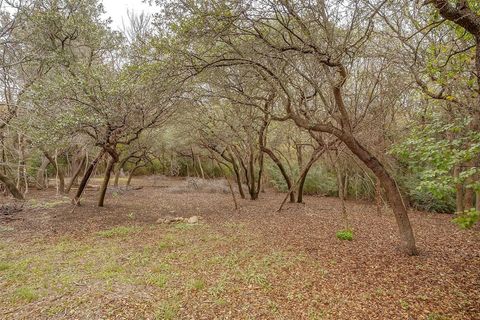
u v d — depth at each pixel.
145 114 8.96
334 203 13.91
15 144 14.48
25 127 9.45
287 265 5.84
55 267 5.85
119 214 11.20
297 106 6.83
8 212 10.98
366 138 9.91
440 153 4.13
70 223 9.70
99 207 12.32
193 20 5.29
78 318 4.07
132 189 19.62
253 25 5.73
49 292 4.80
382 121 9.85
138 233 8.48
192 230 8.79
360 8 5.50
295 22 6.08
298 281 5.13
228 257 6.36
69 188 16.28
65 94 8.09
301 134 14.18
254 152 15.48
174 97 8.20
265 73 6.66
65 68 10.17
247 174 15.39
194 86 8.59
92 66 9.60
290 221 9.98
